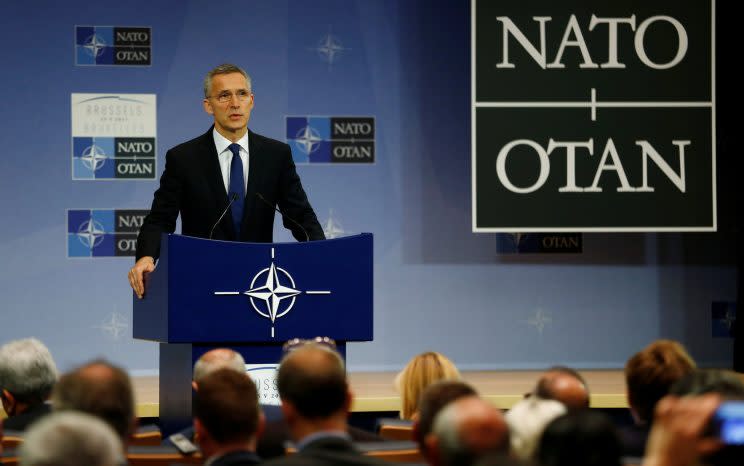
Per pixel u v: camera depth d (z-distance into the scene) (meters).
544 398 6.16
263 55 13.58
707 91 13.19
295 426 4.77
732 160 14.01
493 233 13.85
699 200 13.19
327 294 7.05
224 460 4.72
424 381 7.13
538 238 13.88
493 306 13.84
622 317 13.98
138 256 7.96
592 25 13.14
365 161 13.68
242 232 8.03
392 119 13.73
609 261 13.97
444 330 13.78
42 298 13.21
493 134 13.08
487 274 13.83
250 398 4.77
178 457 5.21
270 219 8.17
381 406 10.78
